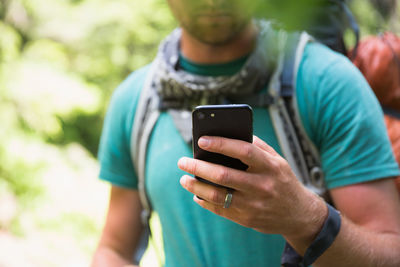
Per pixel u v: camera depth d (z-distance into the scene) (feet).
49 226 14.19
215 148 2.42
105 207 15.42
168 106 3.85
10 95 15.10
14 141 14.79
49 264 13.14
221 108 2.48
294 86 3.46
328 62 3.44
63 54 17.67
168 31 18.38
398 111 4.31
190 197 3.71
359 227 3.05
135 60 19.24
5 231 13.83
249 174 2.47
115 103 4.20
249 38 3.77
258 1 1.39
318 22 3.53
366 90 3.42
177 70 3.93
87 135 19.62
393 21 5.05
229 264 3.56
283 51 3.32
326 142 3.39
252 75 3.53
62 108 15.89
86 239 14.39
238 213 2.64
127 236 4.43
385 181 3.30
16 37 16.39
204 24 3.41
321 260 2.88
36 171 14.99
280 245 3.52
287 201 2.57
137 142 4.00
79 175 16.21
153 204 4.02
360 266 2.91
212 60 3.79
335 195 3.38
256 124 3.56
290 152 3.44
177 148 3.77
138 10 18.08
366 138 3.27
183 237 3.78
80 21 18.22
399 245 3.11
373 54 4.33
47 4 18.22
